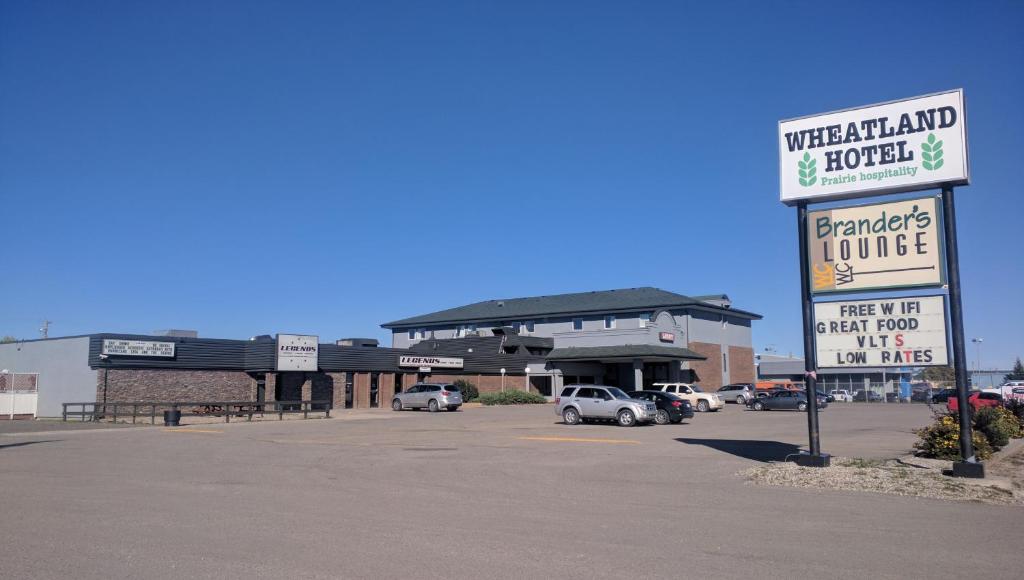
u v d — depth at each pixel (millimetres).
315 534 8867
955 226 14609
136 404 31812
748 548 8258
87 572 7102
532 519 9930
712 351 62812
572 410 30969
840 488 12695
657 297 63250
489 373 57625
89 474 14594
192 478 14016
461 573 7133
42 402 41000
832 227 15641
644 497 11914
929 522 9852
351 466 16047
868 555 7957
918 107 14984
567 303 69062
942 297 14727
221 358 43406
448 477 14320
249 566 7348
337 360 47188
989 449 16391
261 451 19438
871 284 15156
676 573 7168
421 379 53688
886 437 23078
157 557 7691
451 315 76812
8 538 8586
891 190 15188
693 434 24922
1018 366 87812
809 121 16016
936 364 14656
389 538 8656
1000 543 8578
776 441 21812
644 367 59438
